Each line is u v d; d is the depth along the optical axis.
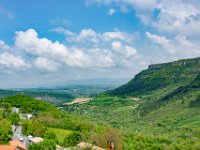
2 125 174.12
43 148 149.12
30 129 188.62
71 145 166.62
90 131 195.50
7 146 138.88
